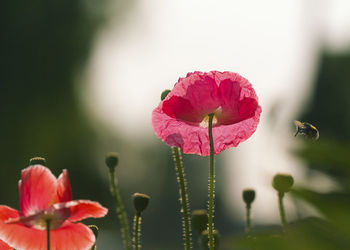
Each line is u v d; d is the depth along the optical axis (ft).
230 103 9.90
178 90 10.02
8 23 123.44
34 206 8.23
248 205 11.52
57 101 125.08
